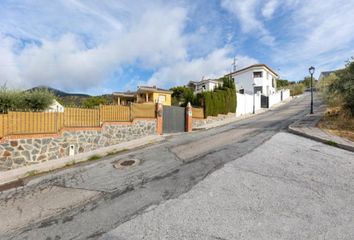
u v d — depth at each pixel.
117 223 4.70
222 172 6.93
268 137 11.59
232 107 28.31
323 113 18.59
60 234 4.54
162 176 7.22
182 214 4.80
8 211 5.78
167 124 17.73
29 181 8.09
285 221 4.39
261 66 45.88
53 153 10.93
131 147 12.80
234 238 3.94
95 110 13.00
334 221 4.36
